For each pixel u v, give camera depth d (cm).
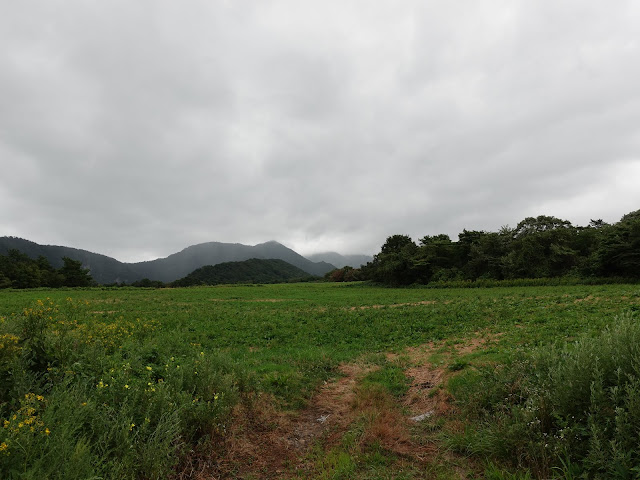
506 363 712
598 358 461
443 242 6334
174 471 448
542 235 4844
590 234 4878
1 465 306
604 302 1694
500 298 2602
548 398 492
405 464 490
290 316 2159
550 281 4141
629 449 374
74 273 9944
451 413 632
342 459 492
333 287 7119
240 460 509
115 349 779
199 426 528
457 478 446
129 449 398
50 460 324
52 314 737
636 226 3497
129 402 488
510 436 471
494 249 5409
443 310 2042
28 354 534
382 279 7069
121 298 3947
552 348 611
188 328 1723
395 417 647
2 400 450
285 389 776
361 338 1502
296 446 566
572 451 421
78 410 400
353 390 819
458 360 878
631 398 387
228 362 754
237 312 2389
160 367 688
